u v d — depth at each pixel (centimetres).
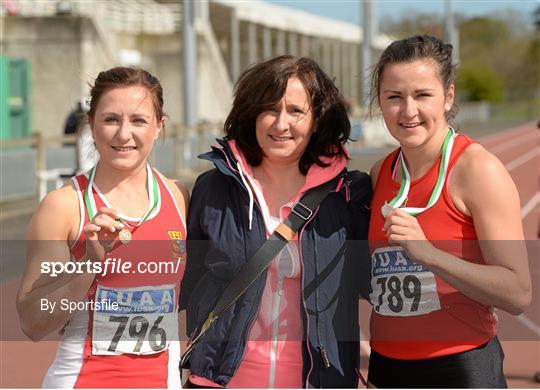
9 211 1192
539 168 2298
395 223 269
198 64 2756
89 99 299
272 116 295
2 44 2203
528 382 492
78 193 280
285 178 305
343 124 304
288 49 3528
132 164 281
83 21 2181
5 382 450
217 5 3161
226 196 299
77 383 276
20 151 1255
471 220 275
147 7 2861
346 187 302
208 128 1845
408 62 276
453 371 282
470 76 5694
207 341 293
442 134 281
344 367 296
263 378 288
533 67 5628
